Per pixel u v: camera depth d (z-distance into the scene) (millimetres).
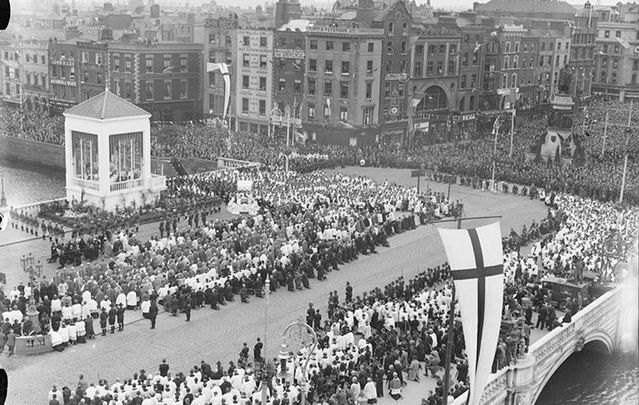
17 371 41688
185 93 136125
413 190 87438
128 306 51719
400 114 127375
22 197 94875
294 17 138250
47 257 63125
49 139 117688
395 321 48625
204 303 53500
